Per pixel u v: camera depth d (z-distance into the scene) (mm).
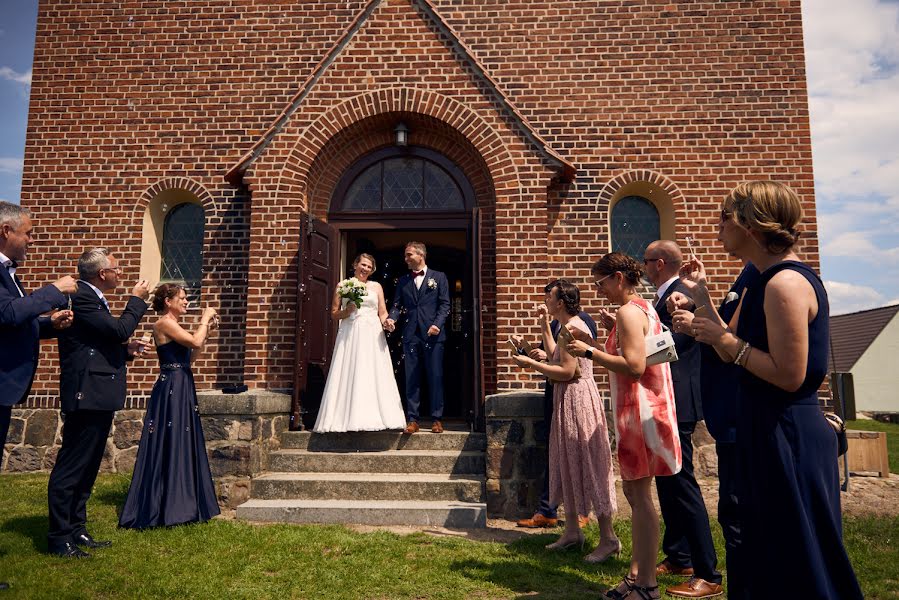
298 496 5516
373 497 5492
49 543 3939
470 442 6105
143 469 4754
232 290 7410
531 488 5457
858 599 1788
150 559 3883
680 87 7426
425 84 7102
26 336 3514
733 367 3191
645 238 7625
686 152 7328
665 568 3914
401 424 6098
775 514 1858
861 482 6414
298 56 7816
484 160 6891
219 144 7707
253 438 5582
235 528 4598
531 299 6586
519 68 7566
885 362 33219
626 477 3133
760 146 7277
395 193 7594
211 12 7949
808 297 1908
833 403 6879
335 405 6086
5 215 3561
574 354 3107
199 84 7828
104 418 4176
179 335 4910
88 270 4293
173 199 7910
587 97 7469
